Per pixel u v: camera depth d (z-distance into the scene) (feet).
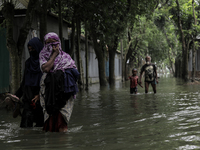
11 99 13.51
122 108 22.34
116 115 18.51
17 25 37.50
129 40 92.94
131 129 13.34
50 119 12.63
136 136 11.68
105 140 11.03
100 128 13.91
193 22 87.30
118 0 32.71
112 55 73.20
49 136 11.83
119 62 127.34
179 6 87.40
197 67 117.60
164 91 41.19
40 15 32.63
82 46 71.10
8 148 10.08
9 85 34.55
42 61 11.89
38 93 13.42
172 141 10.57
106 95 36.83
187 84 60.70
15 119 18.47
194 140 10.64
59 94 11.84
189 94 34.47
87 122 16.05
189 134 11.74
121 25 53.26
